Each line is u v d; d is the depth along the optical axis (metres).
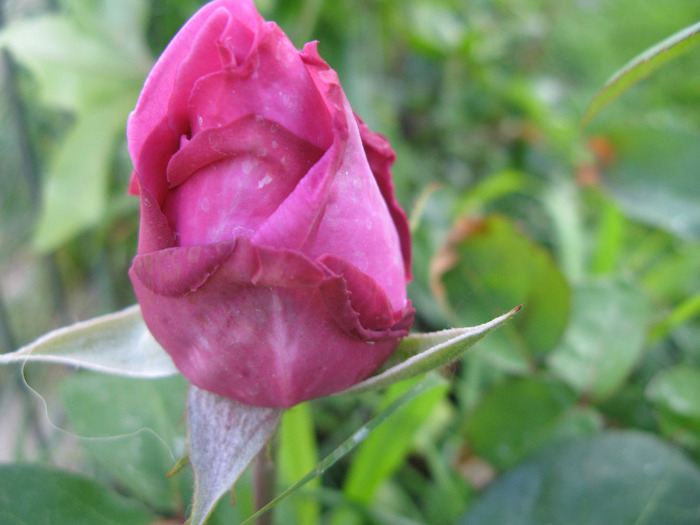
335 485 0.24
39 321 0.27
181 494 0.17
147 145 0.12
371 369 0.13
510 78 0.45
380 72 0.39
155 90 0.12
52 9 0.28
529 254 0.19
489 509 0.17
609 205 0.26
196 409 0.13
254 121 0.11
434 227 0.30
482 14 0.47
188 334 0.12
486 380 0.24
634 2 0.54
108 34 0.25
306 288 0.11
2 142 0.27
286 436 0.17
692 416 0.19
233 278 0.11
